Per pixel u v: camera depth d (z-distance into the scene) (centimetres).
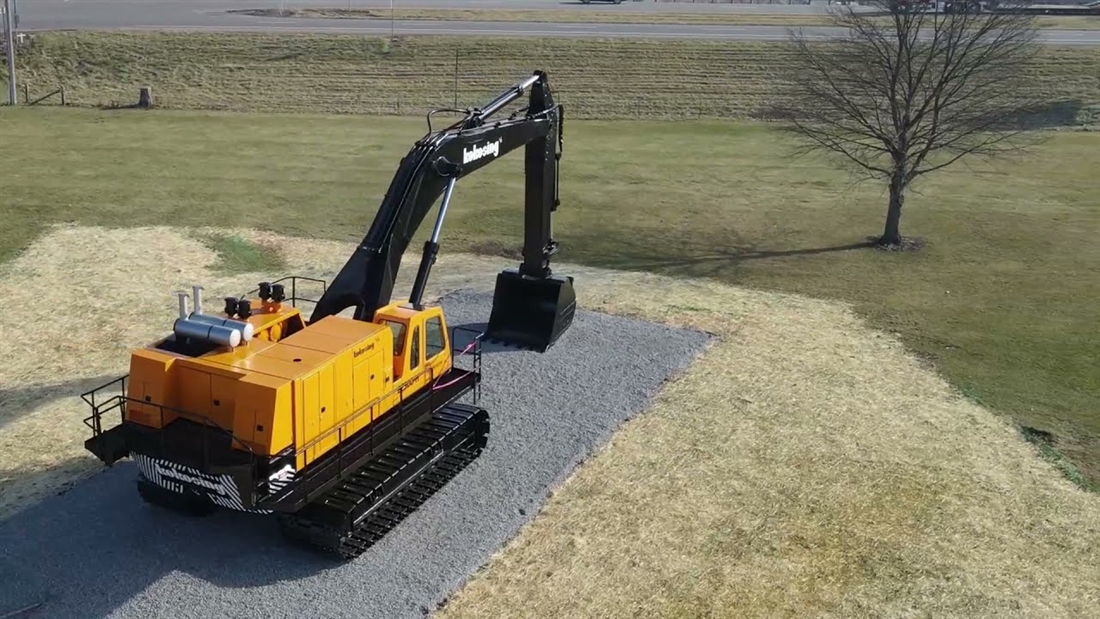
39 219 2600
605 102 4366
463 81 4509
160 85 4469
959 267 2469
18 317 1906
